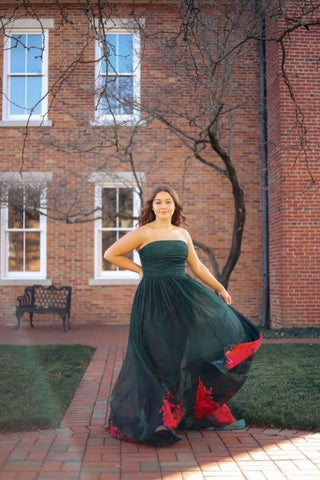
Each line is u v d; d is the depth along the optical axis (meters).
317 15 10.71
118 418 4.18
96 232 12.09
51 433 4.31
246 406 4.84
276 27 10.84
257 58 12.06
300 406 4.85
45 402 5.12
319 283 10.70
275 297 11.22
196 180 12.07
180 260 4.32
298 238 10.73
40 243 12.19
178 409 4.04
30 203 10.41
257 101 12.07
